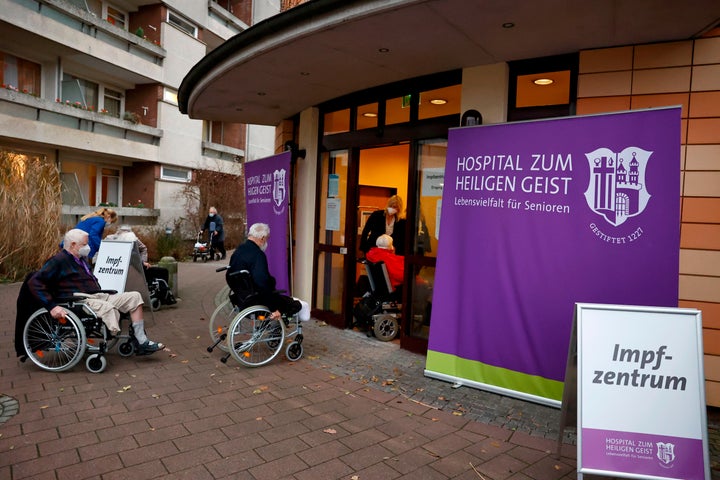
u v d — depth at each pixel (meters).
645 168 3.76
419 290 5.96
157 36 18.19
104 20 15.68
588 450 2.89
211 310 8.07
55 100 15.45
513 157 4.38
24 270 10.22
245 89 6.80
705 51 4.22
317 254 7.67
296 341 5.47
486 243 4.54
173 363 5.27
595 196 3.97
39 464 3.13
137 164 18.70
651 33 4.18
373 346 6.14
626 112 3.84
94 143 15.91
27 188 10.23
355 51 5.07
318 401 4.33
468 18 4.08
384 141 6.40
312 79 6.19
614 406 2.91
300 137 8.03
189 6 19.56
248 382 4.75
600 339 3.00
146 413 3.97
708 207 4.21
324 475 3.12
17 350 4.85
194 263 15.48
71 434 3.56
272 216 7.40
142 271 6.56
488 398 4.46
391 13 4.06
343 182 7.24
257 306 5.14
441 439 3.67
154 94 18.41
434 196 5.84
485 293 4.56
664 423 2.85
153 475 3.05
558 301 4.14
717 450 3.60
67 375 4.81
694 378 2.86
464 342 4.71
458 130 4.74
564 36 4.36
